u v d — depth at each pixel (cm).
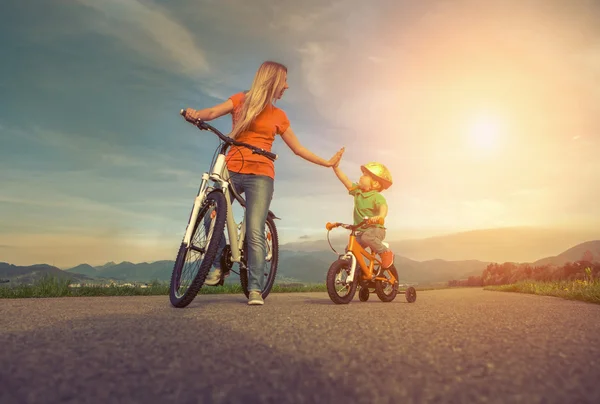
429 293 739
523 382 100
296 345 141
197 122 330
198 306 313
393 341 150
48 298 439
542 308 308
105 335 157
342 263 409
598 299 415
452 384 98
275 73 368
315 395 90
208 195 338
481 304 357
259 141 369
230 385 96
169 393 91
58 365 112
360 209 479
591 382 101
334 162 426
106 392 91
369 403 86
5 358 118
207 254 300
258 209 352
